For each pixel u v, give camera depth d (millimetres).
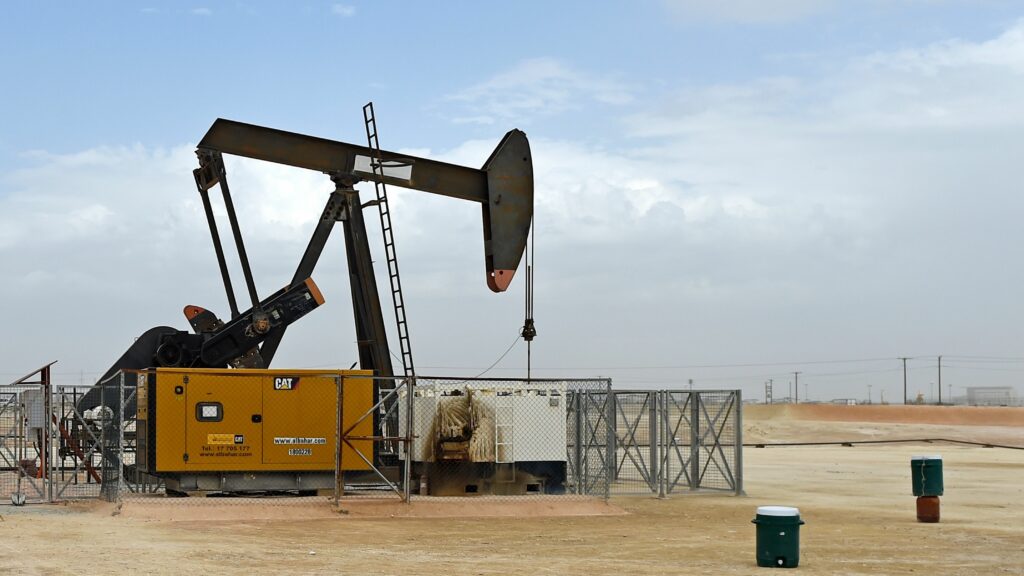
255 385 22547
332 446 22938
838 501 28281
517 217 27125
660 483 27594
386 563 16016
